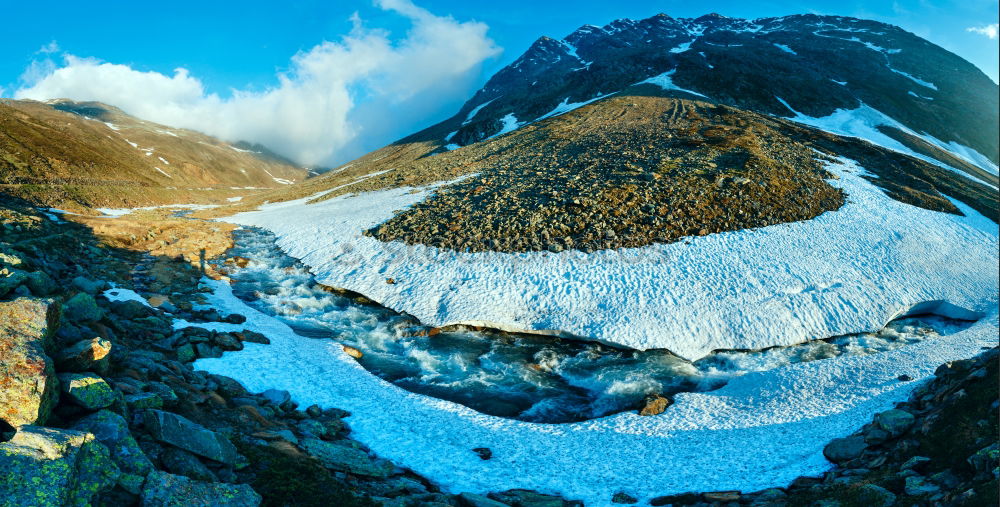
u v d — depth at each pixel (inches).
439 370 908.6
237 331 895.7
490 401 804.0
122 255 1398.9
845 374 814.5
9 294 626.2
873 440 562.3
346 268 1391.5
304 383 769.6
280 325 1034.1
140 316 832.9
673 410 763.4
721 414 741.3
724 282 1151.0
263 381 738.8
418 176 2504.9
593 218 1421.0
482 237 1389.0
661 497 533.3
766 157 1870.1
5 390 361.7
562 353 981.8
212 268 1396.4
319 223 1855.3
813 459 584.7
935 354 848.9
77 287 885.2
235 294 1225.4
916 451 497.0
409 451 624.1
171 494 346.6
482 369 917.2
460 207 1648.6
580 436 692.7
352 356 935.0
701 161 1823.3
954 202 1747.0
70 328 542.0
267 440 518.9
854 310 1080.8
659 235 1337.4
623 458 631.8
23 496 287.1
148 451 398.3
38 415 366.3
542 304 1116.5
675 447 654.5
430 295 1190.3
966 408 506.9
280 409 657.0
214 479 402.0
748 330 1015.6
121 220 1900.8
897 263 1258.0
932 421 529.3
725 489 541.3
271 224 2057.1
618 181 1662.2
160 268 1306.6
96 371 484.1
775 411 729.0
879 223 1469.0
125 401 440.8
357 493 468.4
